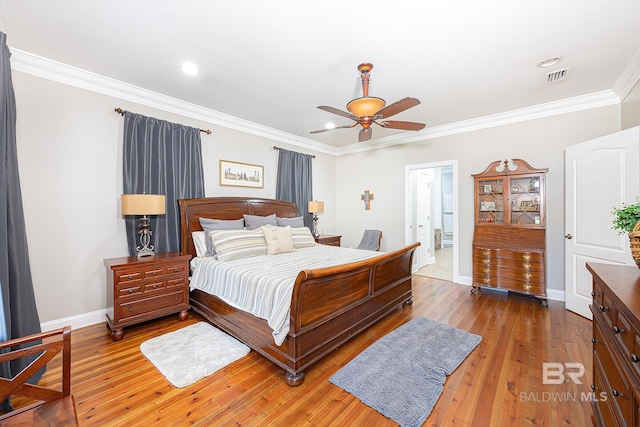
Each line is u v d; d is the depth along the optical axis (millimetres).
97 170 2916
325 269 1989
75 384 1912
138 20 1981
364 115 2477
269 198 4746
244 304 2367
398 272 3283
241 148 4324
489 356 2264
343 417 1626
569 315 3094
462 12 1880
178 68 2674
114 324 2533
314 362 2041
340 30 2082
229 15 1923
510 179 3736
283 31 2096
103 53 2422
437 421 1589
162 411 1675
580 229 3076
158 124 3289
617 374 1123
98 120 2922
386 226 5367
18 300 1839
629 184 2580
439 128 4473
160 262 2840
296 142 5273
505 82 2947
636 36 2148
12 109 1842
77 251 2795
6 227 1689
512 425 1553
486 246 3789
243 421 1600
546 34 2127
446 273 5195
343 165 6074
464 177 4320
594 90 3150
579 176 3092
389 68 2646
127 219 3049
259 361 2230
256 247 3418
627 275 1350
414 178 5258
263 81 2930
